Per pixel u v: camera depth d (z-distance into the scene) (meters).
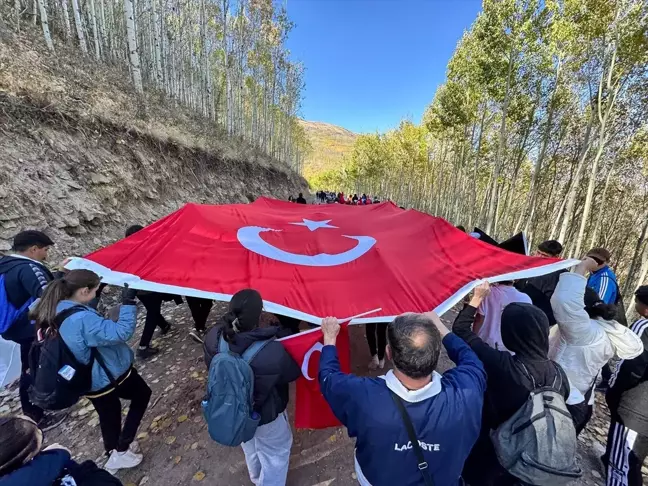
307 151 66.06
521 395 1.78
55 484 1.28
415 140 34.59
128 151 8.56
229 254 3.38
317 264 3.36
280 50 27.20
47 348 2.22
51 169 6.22
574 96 14.25
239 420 1.95
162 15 15.88
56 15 12.73
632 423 2.48
